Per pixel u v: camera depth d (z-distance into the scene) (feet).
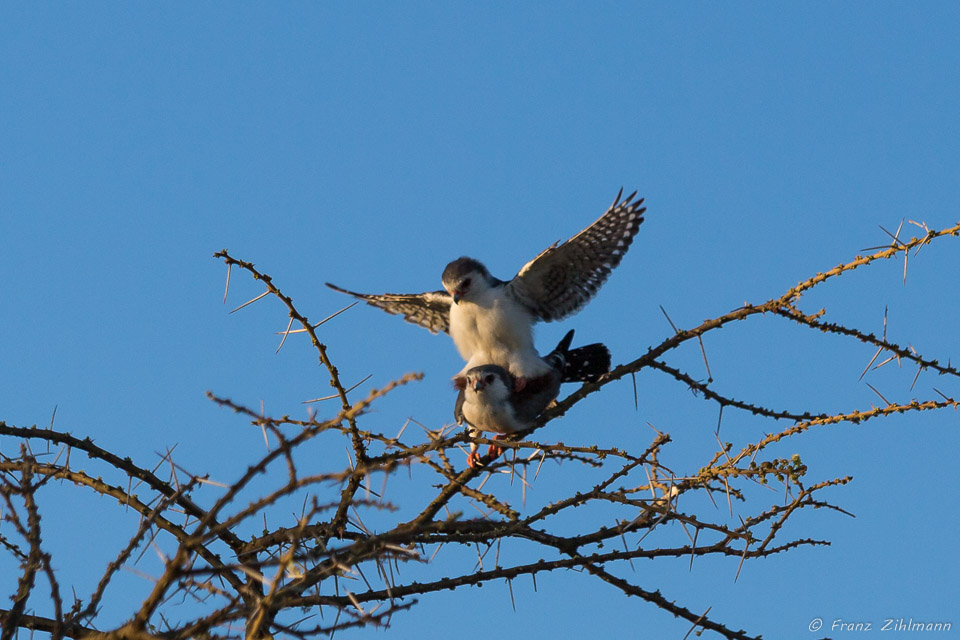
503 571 33.42
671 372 33.86
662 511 33.63
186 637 22.43
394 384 20.11
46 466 30.68
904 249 30.12
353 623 24.13
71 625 22.29
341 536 32.89
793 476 32.37
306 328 33.17
